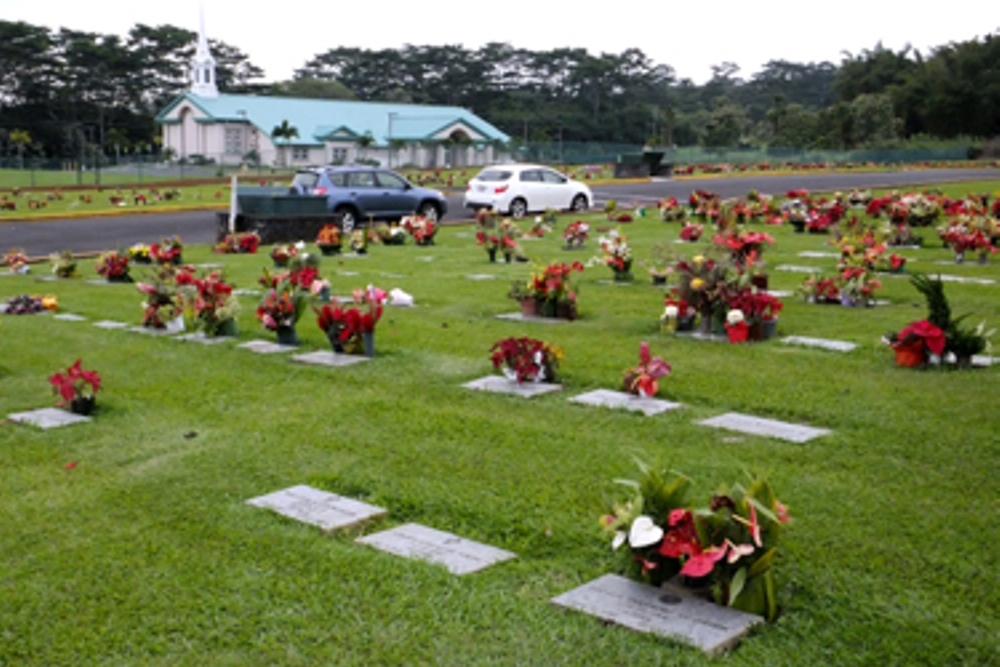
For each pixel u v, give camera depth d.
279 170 60.59
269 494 5.46
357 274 14.73
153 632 3.95
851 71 85.44
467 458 5.94
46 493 5.56
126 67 85.50
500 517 5.02
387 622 3.97
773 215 21.67
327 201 22.45
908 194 23.58
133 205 31.25
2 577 4.48
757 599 3.91
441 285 13.37
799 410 6.79
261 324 10.55
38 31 81.31
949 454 5.81
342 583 4.32
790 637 3.76
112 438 6.59
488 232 16.52
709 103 117.44
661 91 108.75
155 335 10.16
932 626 3.82
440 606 4.09
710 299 9.34
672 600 4.04
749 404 6.96
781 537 4.62
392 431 6.54
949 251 16.56
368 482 5.59
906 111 76.50
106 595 4.27
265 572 4.45
